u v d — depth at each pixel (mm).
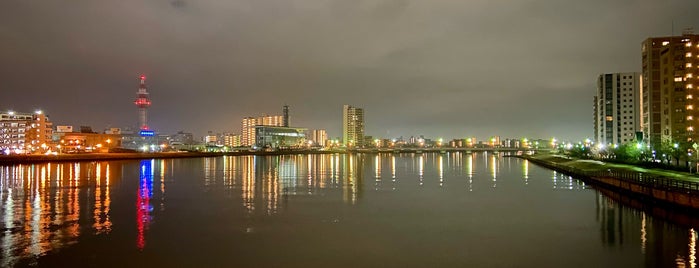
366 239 42562
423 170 144375
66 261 35500
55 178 103188
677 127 134500
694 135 124125
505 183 96562
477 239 42500
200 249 39094
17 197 69938
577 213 56125
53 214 54750
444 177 113875
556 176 116312
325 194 75625
